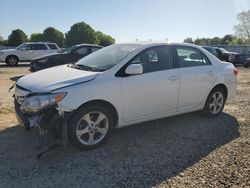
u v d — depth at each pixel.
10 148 4.60
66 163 4.18
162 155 4.50
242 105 7.67
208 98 6.19
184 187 3.62
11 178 3.76
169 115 5.60
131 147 4.77
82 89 4.39
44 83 4.45
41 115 4.16
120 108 4.81
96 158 4.35
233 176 3.90
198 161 4.32
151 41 5.61
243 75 16.11
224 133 5.48
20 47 21.14
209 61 6.21
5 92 9.19
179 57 5.68
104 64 5.02
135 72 4.75
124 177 3.84
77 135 4.44
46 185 3.63
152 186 3.64
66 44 66.75
